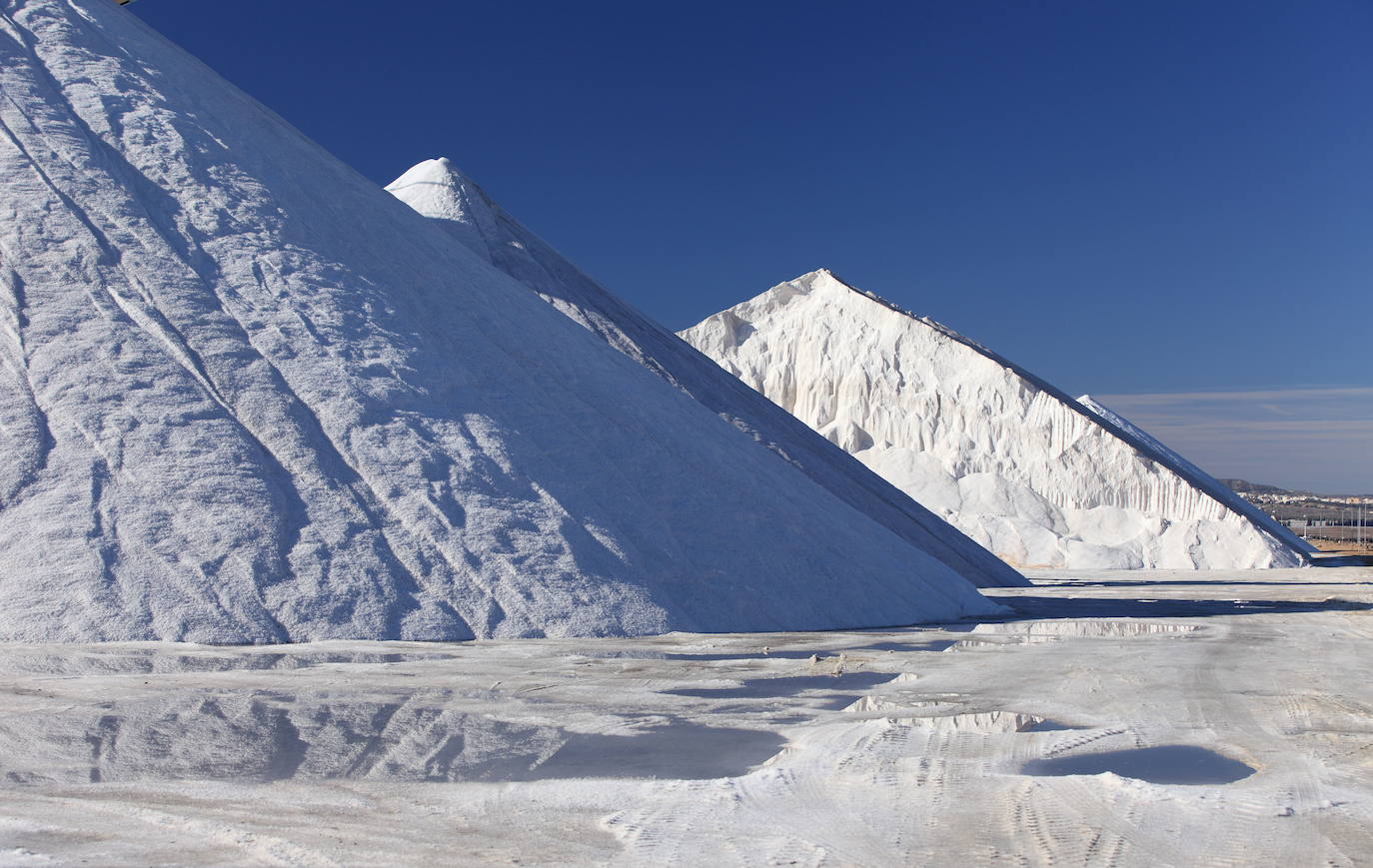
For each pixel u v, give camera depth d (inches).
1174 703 360.8
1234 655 507.2
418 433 594.2
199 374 569.9
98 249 602.5
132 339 570.9
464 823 206.7
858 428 2596.0
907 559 816.3
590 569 570.9
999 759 268.8
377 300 671.8
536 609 535.5
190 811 212.4
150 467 521.7
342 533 529.7
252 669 403.5
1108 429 2512.3
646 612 565.3
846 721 321.1
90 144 658.2
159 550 491.8
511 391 678.5
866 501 1211.2
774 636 569.3
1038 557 2154.3
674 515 659.4
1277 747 289.6
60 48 717.9
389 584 518.3
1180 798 229.0
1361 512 5014.8
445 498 566.6
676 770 255.4
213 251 636.1
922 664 459.2
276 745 276.1
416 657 448.5
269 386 579.2
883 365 2699.3
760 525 697.0
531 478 607.5
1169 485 2314.2
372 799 224.5
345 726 301.6
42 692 344.2
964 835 201.8
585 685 384.2
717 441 800.9
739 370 2881.4
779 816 213.8
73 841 189.2
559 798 226.2
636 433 716.0
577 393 720.3
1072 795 231.8
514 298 821.2
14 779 237.0
